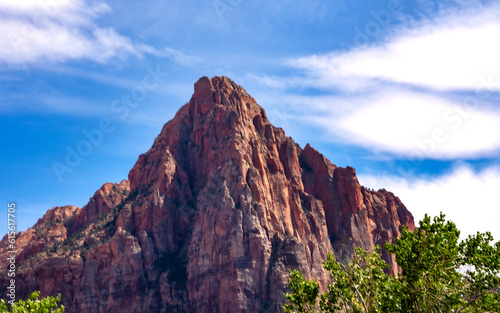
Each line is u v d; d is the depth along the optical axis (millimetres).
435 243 52562
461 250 53250
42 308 53656
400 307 53781
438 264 51781
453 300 52188
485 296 51500
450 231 53312
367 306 55688
